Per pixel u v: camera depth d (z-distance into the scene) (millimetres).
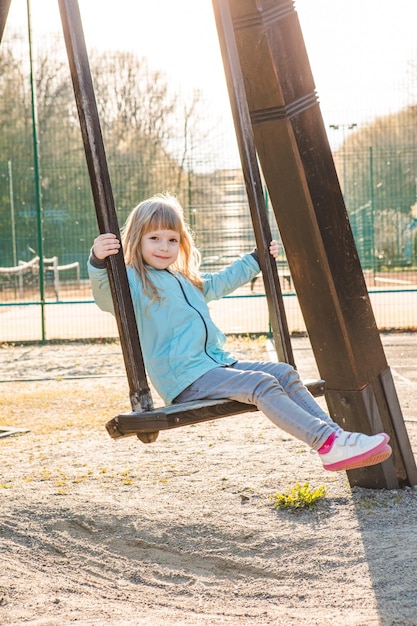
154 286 3760
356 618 3279
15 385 10117
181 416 3164
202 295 3977
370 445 3395
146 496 4977
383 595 3496
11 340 14797
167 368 3678
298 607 3486
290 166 4664
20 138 26422
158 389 3732
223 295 4133
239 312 18422
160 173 16125
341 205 4863
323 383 3828
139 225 3797
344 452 3402
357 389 4836
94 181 3246
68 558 4191
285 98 4594
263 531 4316
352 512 4547
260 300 20922
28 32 13664
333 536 4191
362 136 17625
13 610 3520
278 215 4785
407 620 3223
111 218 3262
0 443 6664
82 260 19000
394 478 4953
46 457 6098
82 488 5184
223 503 4797
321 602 3510
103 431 7031
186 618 3408
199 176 15461
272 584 3766
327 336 4824
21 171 19891
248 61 4578
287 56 4633
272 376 3508
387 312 17406
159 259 3799
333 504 4699
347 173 18094
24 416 7879
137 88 21656
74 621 3381
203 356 3705
